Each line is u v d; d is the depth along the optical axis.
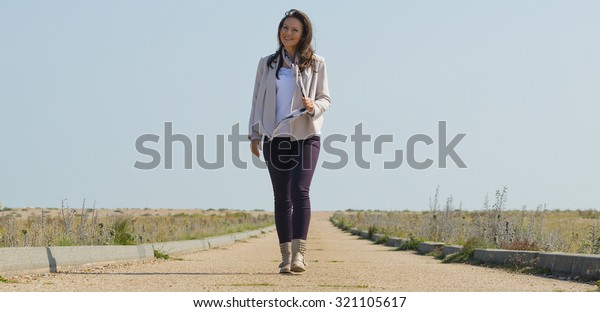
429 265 24.33
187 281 16.62
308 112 17.70
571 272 18.53
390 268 22.25
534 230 29.81
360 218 96.56
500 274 19.97
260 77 18.31
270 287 15.42
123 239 27.50
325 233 74.06
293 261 18.31
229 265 22.88
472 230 33.91
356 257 29.81
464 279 18.08
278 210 18.67
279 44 18.20
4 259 16.80
